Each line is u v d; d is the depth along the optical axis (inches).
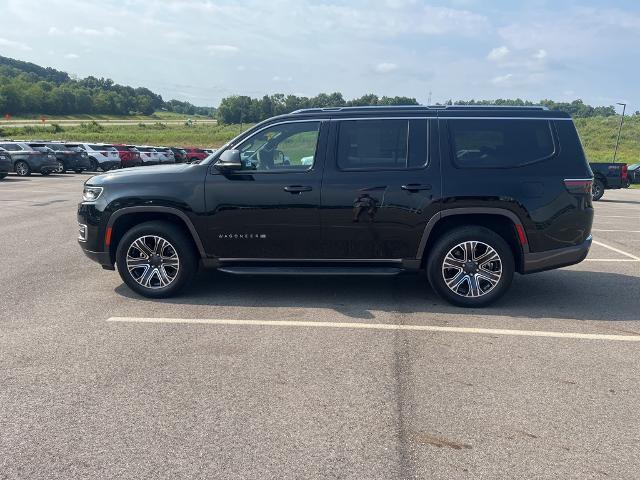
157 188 220.1
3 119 5221.5
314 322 199.2
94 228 225.9
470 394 143.6
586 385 149.4
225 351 171.0
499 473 110.2
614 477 109.2
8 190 720.3
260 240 219.5
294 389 145.4
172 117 7209.6
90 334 185.3
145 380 150.3
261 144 220.7
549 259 213.3
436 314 209.9
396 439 122.0
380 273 215.3
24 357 165.5
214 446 118.7
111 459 113.9
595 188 757.9
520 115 216.1
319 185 213.6
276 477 108.3
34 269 277.0
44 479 107.5
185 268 224.4
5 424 127.3
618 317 208.5
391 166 214.1
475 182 209.2
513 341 181.8
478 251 214.7
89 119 5959.6
